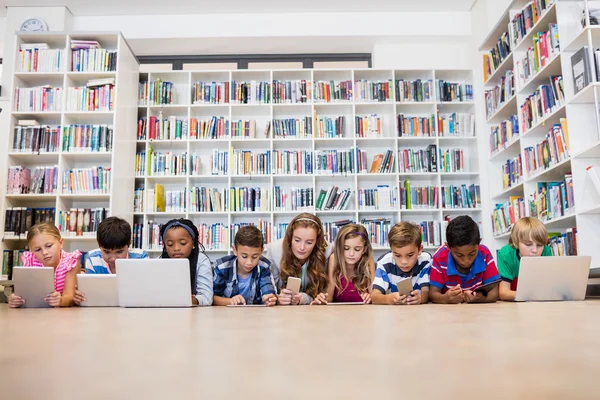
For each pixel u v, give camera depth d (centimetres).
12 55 456
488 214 448
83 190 412
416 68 475
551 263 199
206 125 461
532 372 26
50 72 422
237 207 446
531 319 81
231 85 468
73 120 436
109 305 202
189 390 22
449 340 46
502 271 234
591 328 60
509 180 418
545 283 201
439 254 224
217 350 40
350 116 486
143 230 441
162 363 32
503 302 201
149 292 192
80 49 430
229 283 240
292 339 50
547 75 348
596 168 290
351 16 485
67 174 415
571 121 305
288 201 450
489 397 20
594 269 243
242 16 484
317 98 467
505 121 418
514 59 387
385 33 483
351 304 206
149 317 110
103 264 250
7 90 450
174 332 62
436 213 461
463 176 472
